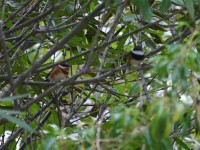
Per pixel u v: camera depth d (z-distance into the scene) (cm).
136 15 855
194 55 504
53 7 725
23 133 891
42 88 849
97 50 774
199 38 568
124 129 463
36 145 830
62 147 507
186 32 687
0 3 898
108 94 884
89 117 893
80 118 867
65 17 948
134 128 467
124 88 1012
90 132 481
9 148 911
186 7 668
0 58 805
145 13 661
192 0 684
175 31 840
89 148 479
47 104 838
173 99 459
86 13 940
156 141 483
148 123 485
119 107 492
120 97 910
